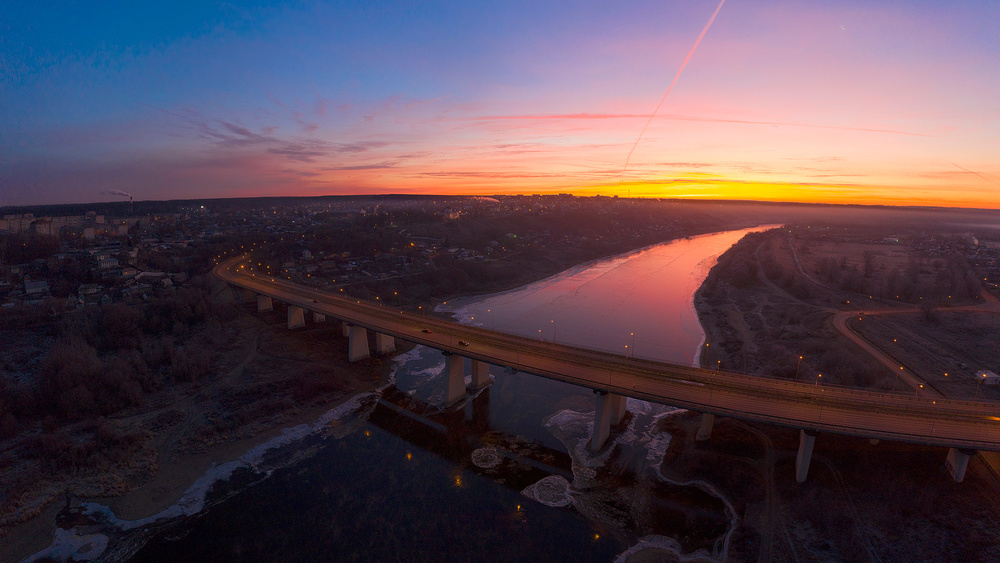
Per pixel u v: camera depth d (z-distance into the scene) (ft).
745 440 224.74
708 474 207.21
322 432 250.98
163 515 188.03
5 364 297.94
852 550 158.40
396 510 189.88
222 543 173.17
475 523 182.70
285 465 221.05
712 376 228.22
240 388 290.56
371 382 311.47
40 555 169.07
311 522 183.52
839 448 208.44
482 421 260.62
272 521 183.93
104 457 221.25
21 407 251.60
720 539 172.55
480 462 222.69
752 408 193.98
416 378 317.83
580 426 253.44
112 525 182.80
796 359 323.16
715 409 192.24
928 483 181.16
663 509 189.26
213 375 309.22
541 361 246.88
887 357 319.47
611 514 187.52
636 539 174.40
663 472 212.02
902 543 159.12
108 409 258.78
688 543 171.53
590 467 217.56
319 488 204.23
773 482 195.31
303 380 301.43
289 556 166.91
